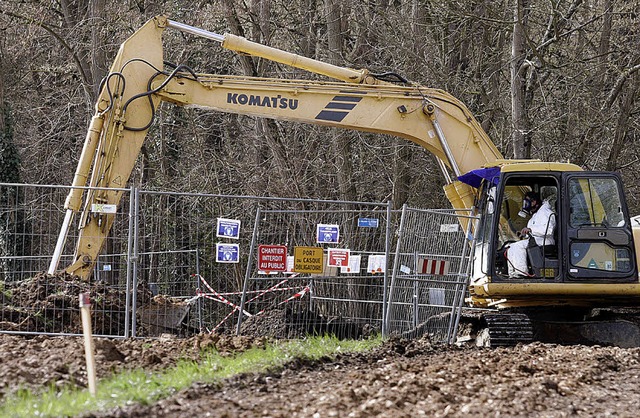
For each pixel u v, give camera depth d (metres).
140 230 37.00
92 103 61.06
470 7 50.09
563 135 51.00
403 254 29.86
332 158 55.34
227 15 52.75
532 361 22.89
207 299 38.28
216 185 56.88
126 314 26.67
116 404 16.02
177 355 22.69
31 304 27.27
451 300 31.45
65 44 60.03
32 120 68.12
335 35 51.38
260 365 20.62
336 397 16.75
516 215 31.05
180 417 15.11
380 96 33.19
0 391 16.69
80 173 30.42
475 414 15.84
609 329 30.52
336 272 29.06
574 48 50.16
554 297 30.25
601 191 29.97
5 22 61.22
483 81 51.00
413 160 54.00
